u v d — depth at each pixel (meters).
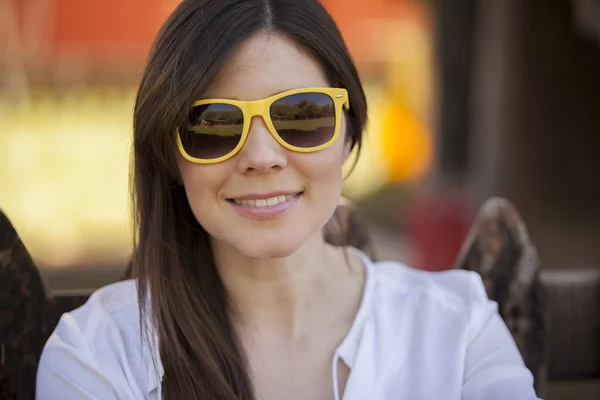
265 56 1.26
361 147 1.51
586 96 7.09
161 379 1.38
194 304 1.43
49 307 1.79
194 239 1.47
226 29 1.25
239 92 1.25
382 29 6.53
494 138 6.09
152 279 1.42
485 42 5.80
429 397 1.39
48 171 7.86
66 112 8.75
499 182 6.25
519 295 1.95
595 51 6.89
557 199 7.09
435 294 1.51
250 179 1.26
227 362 1.41
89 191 7.41
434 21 5.83
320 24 1.33
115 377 1.36
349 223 2.05
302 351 1.44
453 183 5.91
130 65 8.66
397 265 1.66
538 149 6.87
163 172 1.41
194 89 1.24
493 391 1.37
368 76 8.99
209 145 1.26
